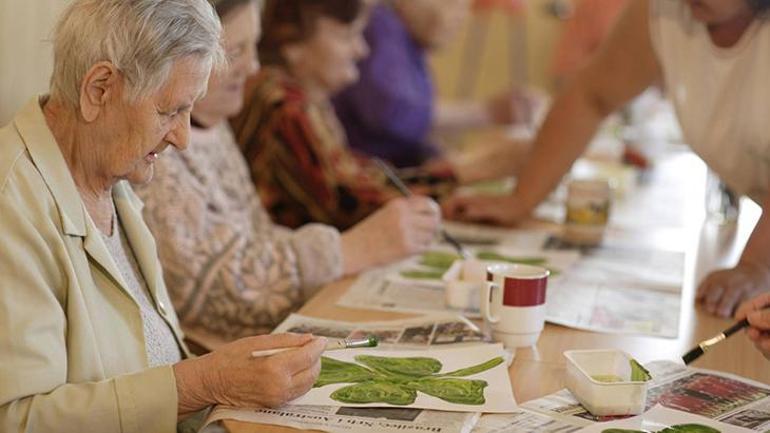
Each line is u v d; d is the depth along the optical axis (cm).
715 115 233
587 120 291
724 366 180
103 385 154
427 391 160
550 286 227
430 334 188
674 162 404
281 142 289
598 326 200
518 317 185
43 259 155
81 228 163
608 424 151
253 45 235
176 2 157
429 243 251
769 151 228
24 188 157
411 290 224
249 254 231
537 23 666
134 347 172
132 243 188
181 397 155
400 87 401
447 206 299
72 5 158
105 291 170
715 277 219
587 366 164
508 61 674
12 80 228
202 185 236
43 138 161
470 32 669
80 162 168
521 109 473
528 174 294
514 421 152
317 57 321
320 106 329
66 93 160
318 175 290
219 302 229
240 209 256
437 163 342
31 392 149
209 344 231
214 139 249
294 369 154
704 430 150
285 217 292
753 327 169
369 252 241
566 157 292
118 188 187
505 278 186
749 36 221
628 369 160
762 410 158
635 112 399
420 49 428
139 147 162
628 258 255
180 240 227
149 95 158
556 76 595
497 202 295
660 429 150
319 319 200
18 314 149
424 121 420
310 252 233
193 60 159
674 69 239
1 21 223
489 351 178
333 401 156
